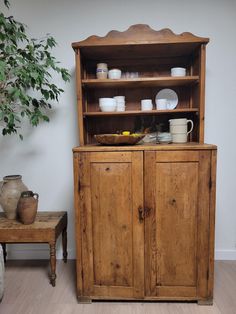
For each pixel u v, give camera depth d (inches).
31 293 64.2
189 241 57.4
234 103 74.2
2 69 56.3
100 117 75.3
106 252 58.6
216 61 73.1
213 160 54.9
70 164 79.0
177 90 73.2
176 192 56.1
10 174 80.0
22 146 79.0
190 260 57.9
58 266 77.4
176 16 72.4
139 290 59.1
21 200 66.7
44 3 73.6
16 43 69.0
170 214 56.8
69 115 77.2
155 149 55.1
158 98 73.2
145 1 72.4
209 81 73.7
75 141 77.9
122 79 63.1
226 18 71.7
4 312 57.4
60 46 74.5
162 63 72.5
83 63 70.9
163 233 57.4
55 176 79.7
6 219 71.3
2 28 65.1
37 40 73.9
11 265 78.4
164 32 62.8
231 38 72.2
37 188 80.2
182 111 65.2
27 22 74.2
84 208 57.4
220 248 79.7
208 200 55.9
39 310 58.1
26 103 65.4
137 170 55.8
